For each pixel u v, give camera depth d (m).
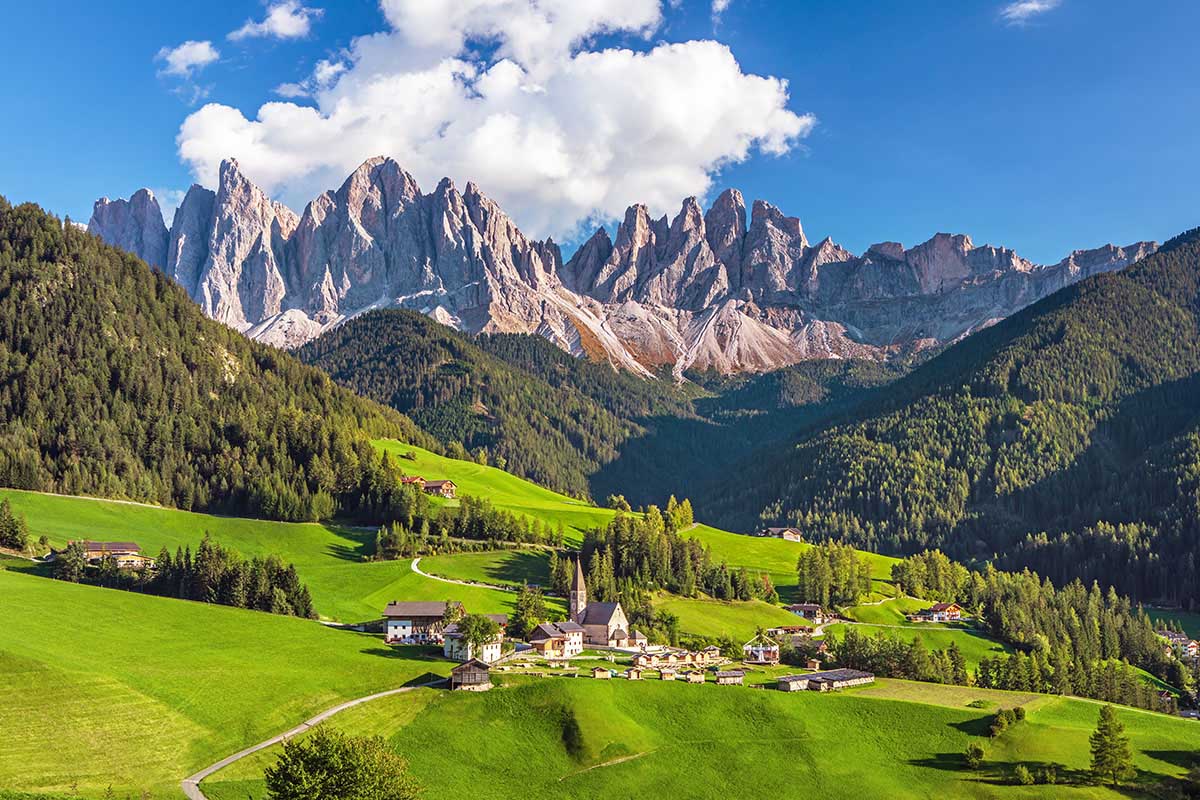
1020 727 157.25
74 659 141.25
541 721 145.88
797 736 151.88
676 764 140.62
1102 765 142.00
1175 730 168.12
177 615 178.62
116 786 112.88
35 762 114.00
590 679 160.12
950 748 151.88
